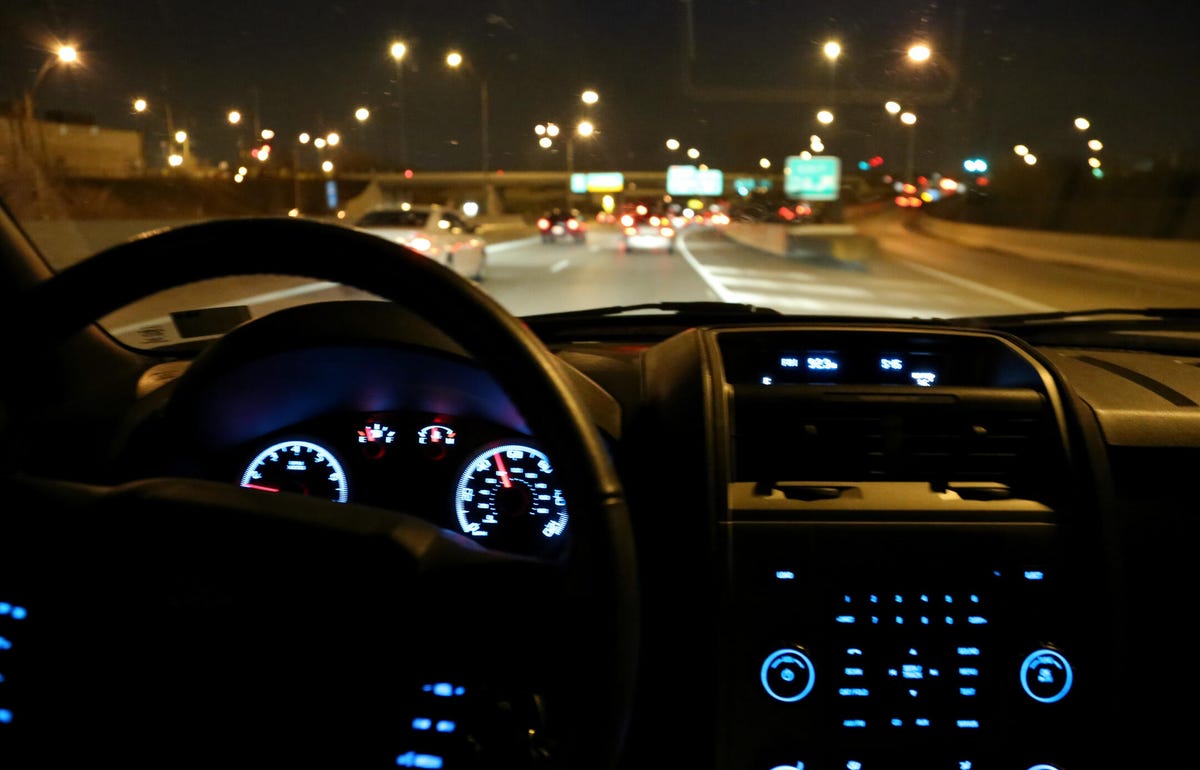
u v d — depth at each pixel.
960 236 45.28
